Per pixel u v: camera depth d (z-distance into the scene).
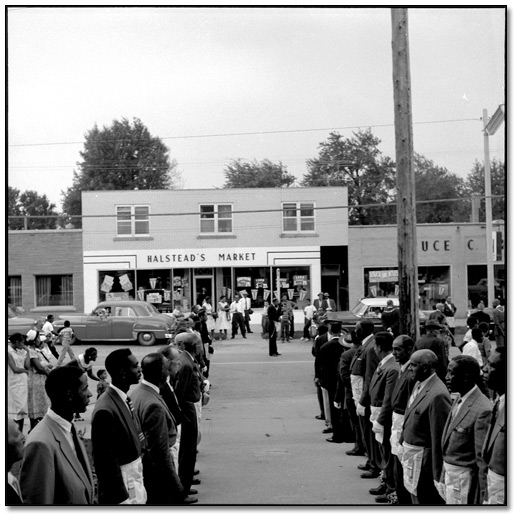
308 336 30.41
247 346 28.28
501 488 5.33
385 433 8.17
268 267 37.66
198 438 9.79
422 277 37.66
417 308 11.32
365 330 10.39
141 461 5.97
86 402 4.90
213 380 20.02
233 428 13.48
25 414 12.08
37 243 37.50
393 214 58.19
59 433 4.79
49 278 37.72
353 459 10.64
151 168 58.16
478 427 5.54
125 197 37.38
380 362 8.76
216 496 8.59
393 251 37.78
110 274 37.50
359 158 58.56
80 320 29.47
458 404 5.94
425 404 6.60
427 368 6.61
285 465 10.29
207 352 17.77
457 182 59.91
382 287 37.81
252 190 37.56
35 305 37.56
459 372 5.84
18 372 11.95
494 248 29.91
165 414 6.34
